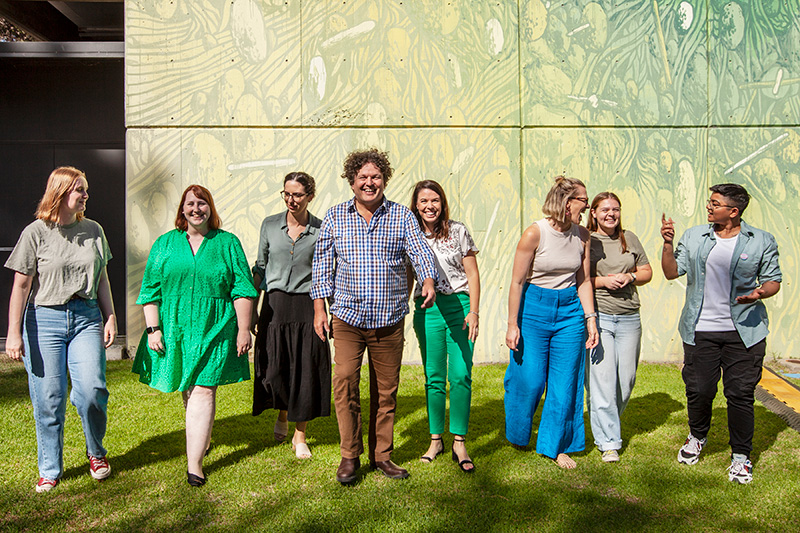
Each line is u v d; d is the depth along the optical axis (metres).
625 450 3.86
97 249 3.29
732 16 6.57
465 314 3.62
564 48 6.53
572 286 3.64
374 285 3.20
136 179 6.40
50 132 7.47
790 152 6.61
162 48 6.39
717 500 3.09
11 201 7.44
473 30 6.50
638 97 6.56
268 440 4.00
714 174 6.61
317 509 2.95
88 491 3.14
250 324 3.44
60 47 6.83
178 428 4.17
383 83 6.47
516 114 6.52
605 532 2.76
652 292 6.61
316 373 3.64
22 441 3.85
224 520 2.84
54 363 3.14
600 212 3.87
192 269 3.22
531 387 3.68
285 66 6.45
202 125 6.41
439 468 3.51
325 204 6.49
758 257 3.39
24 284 3.11
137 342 6.41
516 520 2.87
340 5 6.44
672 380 5.70
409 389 5.31
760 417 4.55
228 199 6.45
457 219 6.51
